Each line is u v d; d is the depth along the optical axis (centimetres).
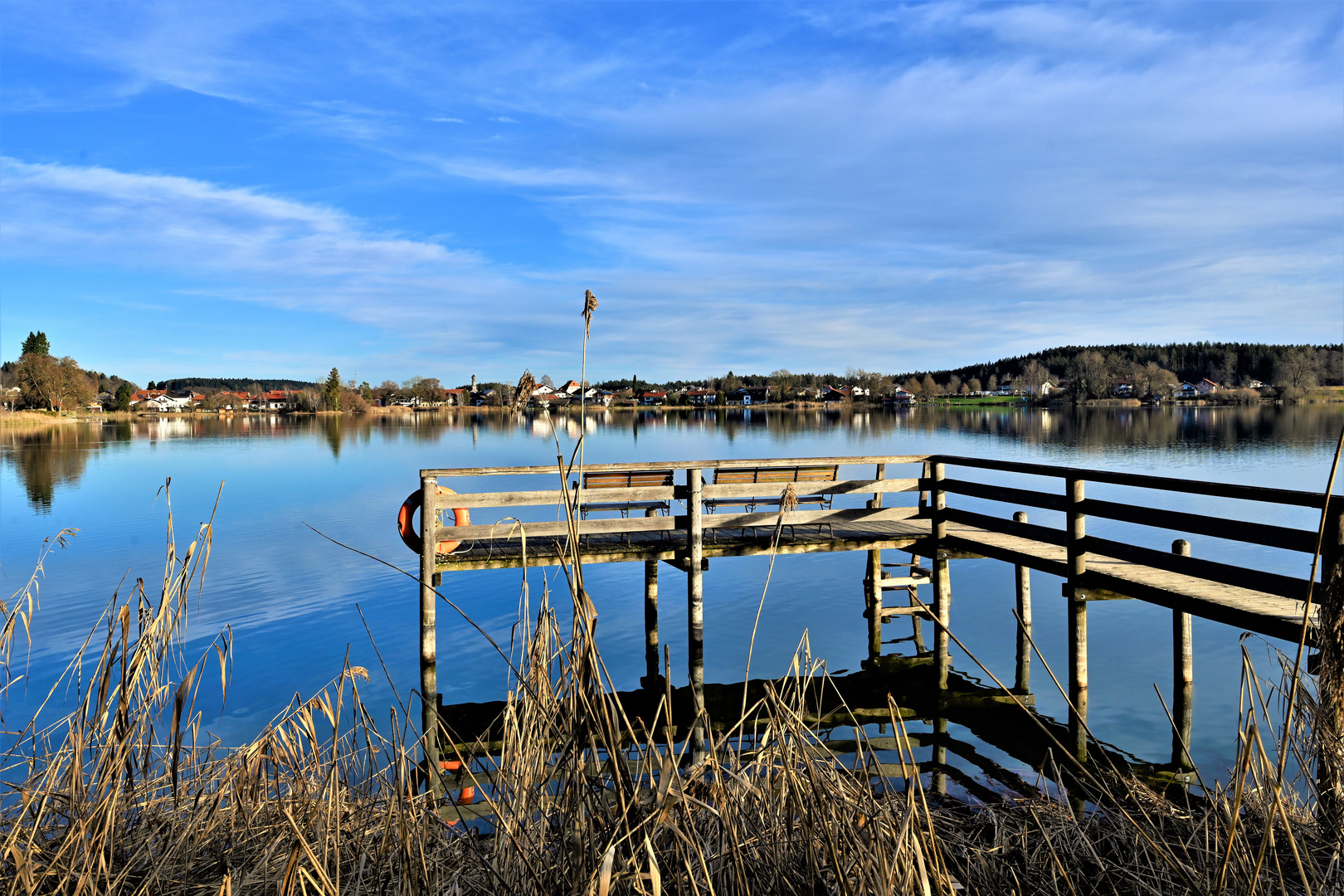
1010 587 1177
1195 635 914
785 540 898
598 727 269
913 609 986
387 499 2061
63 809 349
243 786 375
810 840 289
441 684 796
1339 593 389
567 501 264
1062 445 3769
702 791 330
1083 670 709
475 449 3988
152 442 4691
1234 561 1238
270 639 923
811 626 998
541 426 7381
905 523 1016
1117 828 393
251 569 1276
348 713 697
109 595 1074
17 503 2017
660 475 866
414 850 328
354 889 307
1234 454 3139
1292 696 258
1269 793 282
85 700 341
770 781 327
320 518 1748
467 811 472
